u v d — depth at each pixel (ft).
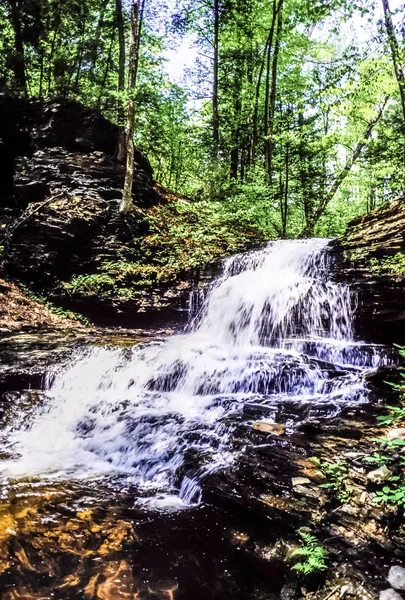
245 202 52.24
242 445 15.11
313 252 33.99
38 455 18.29
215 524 12.34
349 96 42.83
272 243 42.06
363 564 9.41
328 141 51.98
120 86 53.88
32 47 62.18
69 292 38.09
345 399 18.69
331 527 10.49
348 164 56.65
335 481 11.89
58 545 11.42
